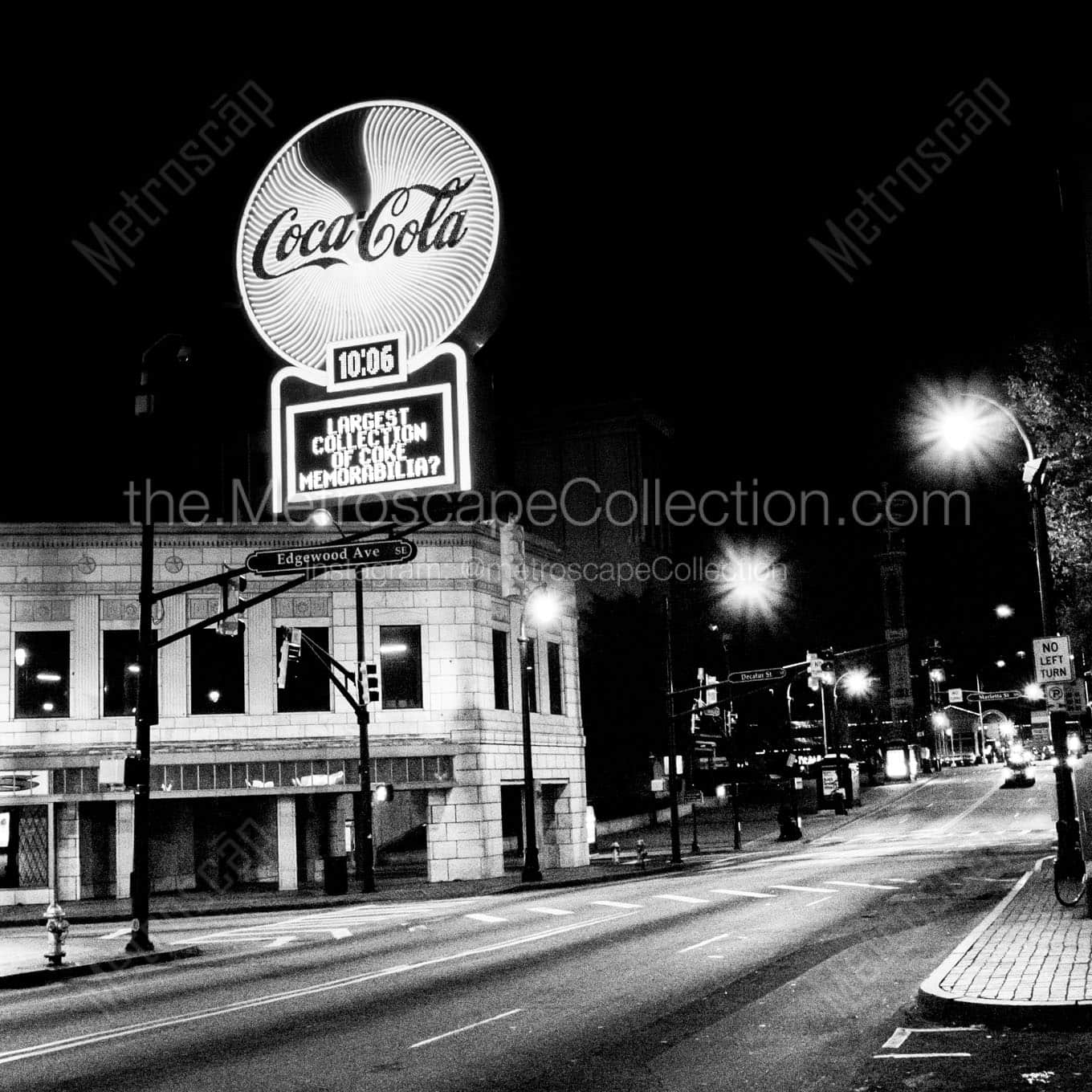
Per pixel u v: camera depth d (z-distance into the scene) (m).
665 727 77.31
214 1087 11.08
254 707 42.28
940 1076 10.14
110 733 41.12
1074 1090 9.41
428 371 34.91
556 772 49.03
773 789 91.69
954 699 90.00
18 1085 11.54
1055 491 24.92
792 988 15.16
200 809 43.62
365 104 36.22
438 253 35.09
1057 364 24.72
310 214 36.75
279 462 36.12
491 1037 12.82
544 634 50.06
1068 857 20.69
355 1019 14.41
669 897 30.72
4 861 40.53
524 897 35.00
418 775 43.16
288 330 36.38
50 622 41.38
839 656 50.25
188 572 42.28
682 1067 11.01
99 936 28.53
